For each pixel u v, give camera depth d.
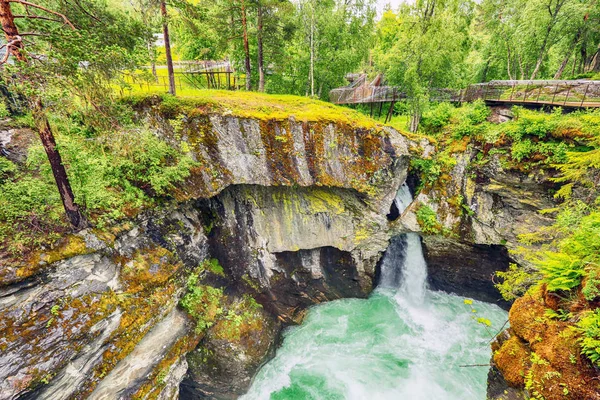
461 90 21.45
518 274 10.88
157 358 10.49
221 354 13.02
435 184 16.88
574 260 6.32
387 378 13.50
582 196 12.27
